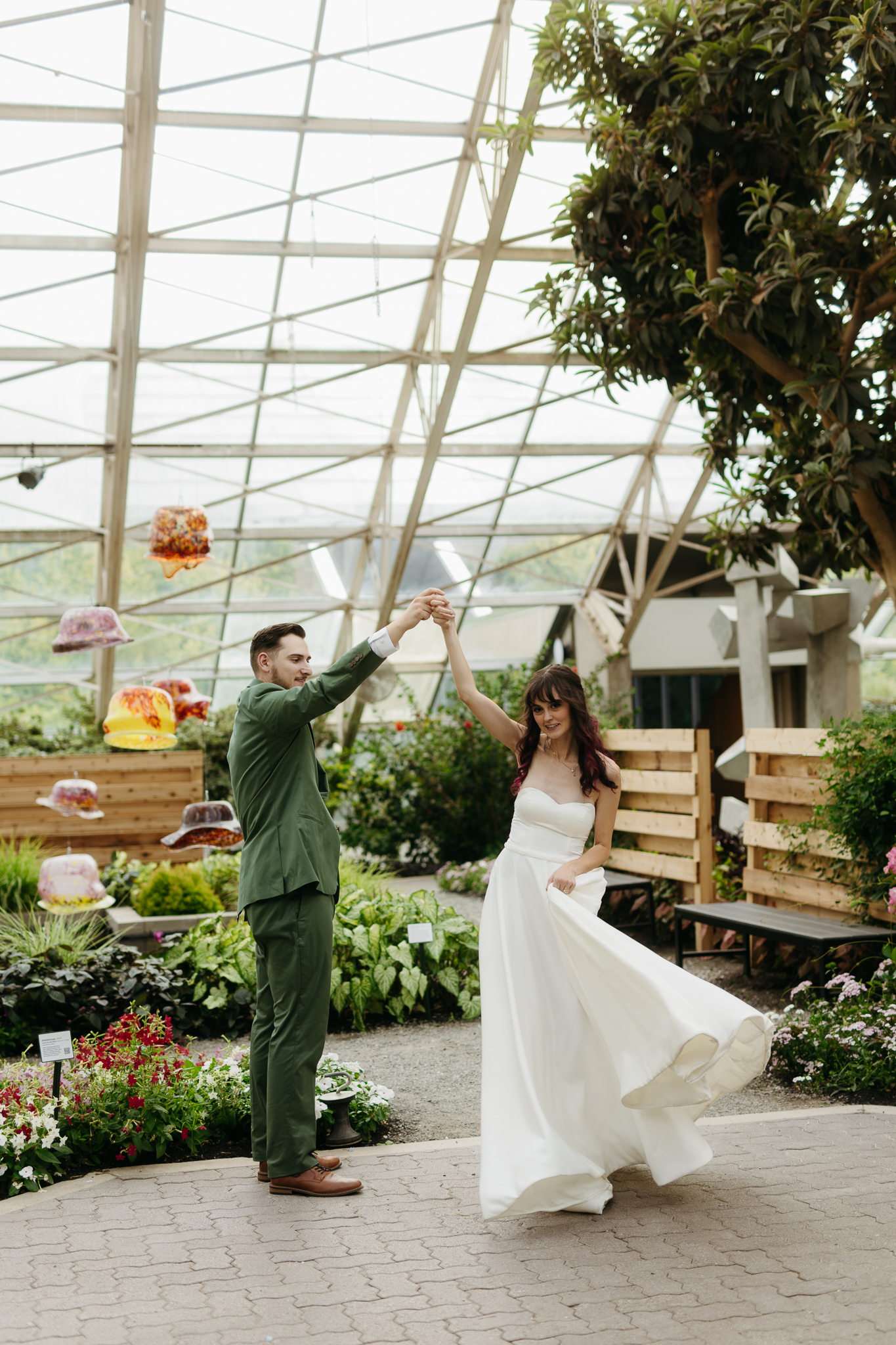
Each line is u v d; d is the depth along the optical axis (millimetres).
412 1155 3650
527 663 14742
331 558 13281
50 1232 3023
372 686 12289
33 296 9523
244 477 11797
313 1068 3289
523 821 3299
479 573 14031
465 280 10148
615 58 5875
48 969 5609
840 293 5770
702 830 7453
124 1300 2574
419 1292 2562
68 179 8703
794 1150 3516
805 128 5504
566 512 13383
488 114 8789
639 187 5832
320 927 3254
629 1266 2660
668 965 3023
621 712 13430
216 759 13727
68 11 7414
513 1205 2834
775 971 6512
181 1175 3502
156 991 5602
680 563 14969
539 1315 2428
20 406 10438
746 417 6316
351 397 11195
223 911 7375
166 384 10609
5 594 12594
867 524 5863
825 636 8273
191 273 9633
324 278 9945
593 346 6316
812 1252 2691
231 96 8281
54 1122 3518
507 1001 3121
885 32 4613
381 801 12711
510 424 11789
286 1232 2963
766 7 5297
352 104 8547
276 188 9070
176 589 13023
